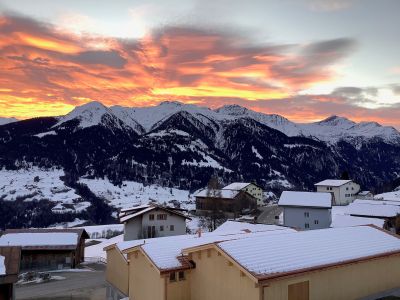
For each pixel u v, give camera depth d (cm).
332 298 1742
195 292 1875
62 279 3716
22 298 3030
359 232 2244
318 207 6175
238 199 9706
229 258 1627
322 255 1778
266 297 1534
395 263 2053
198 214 9675
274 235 2003
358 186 12031
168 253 1983
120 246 2755
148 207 6366
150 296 1956
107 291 2994
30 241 4306
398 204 6731
